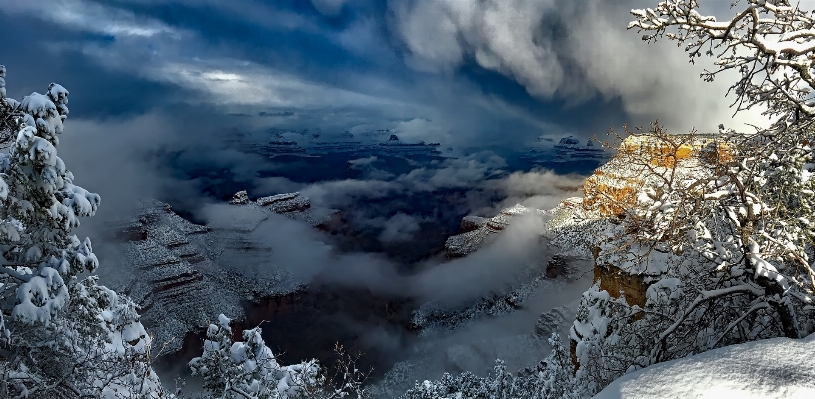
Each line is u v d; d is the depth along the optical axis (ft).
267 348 73.20
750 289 34.53
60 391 42.50
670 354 41.19
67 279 43.73
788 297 30.86
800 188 32.55
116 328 56.13
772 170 36.06
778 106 38.32
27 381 39.68
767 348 20.66
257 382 66.39
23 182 38.75
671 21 30.09
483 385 111.14
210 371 70.69
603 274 60.70
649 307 47.03
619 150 38.06
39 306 39.70
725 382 18.84
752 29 29.27
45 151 38.19
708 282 40.60
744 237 33.14
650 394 19.13
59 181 40.65
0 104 44.62
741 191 33.14
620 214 38.88
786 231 33.22
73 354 42.93
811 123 32.78
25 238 42.98
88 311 47.06
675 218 32.24
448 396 105.91
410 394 111.75
